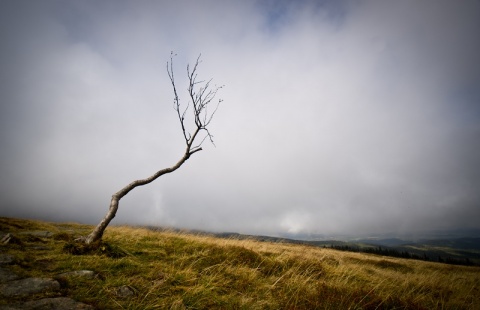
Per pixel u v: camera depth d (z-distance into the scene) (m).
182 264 6.29
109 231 10.48
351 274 8.81
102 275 4.77
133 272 5.26
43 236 8.48
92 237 7.08
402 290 7.72
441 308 6.61
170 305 4.11
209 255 7.52
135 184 8.26
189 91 9.48
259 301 4.91
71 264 5.09
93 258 5.65
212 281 5.52
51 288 3.83
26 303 3.25
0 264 4.47
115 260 5.70
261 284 6.09
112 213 7.50
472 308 7.05
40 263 4.99
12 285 3.72
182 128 9.41
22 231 9.54
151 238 9.29
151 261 6.32
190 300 4.39
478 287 10.40
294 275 7.19
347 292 6.02
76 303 3.51
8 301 3.23
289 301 5.12
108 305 3.68
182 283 5.14
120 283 4.48
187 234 10.93
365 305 5.44
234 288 5.62
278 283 6.43
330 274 8.37
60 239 7.81
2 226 9.84
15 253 5.29
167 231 11.30
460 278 12.66
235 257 7.83
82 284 4.21
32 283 3.89
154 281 4.92
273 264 8.09
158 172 8.78
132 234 9.55
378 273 11.25
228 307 4.45
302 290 5.96
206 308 4.32
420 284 8.73
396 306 5.87
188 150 9.39
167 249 7.75
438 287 9.04
